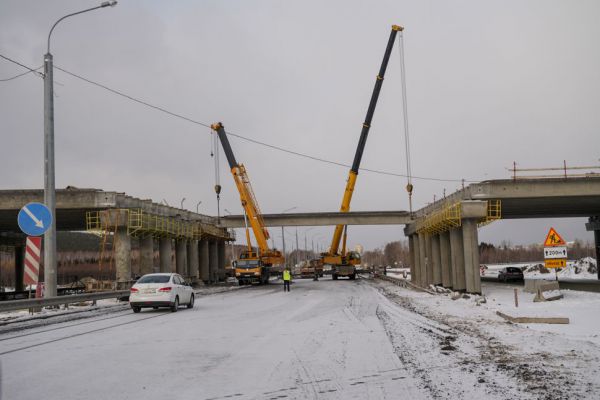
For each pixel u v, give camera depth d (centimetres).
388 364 1008
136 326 1698
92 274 8562
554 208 4731
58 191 3806
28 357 1118
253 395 783
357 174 6181
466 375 884
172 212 4906
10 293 4181
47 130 2206
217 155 6175
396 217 5888
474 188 3500
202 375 930
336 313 2122
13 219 4428
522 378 846
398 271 9544
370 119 6241
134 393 802
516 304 2281
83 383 871
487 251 17588
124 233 3856
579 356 1023
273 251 6562
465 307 2328
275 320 1870
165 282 2256
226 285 5844
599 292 3206
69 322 1845
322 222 6084
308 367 994
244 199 5941
